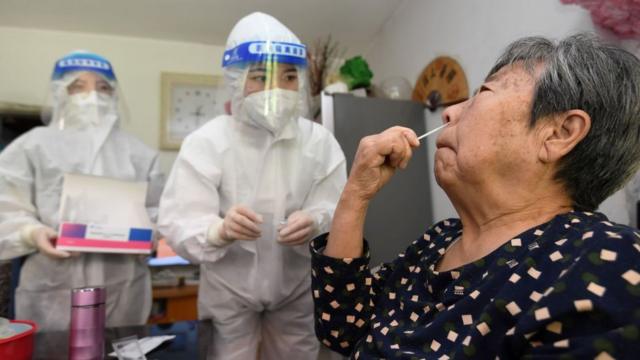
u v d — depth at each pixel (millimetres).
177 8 2262
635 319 375
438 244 733
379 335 634
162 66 2598
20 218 1345
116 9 2266
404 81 1980
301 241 1128
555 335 415
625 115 548
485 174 588
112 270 1409
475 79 1543
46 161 1409
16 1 2170
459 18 1651
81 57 1518
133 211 1380
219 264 1214
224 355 1193
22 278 1390
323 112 1695
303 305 1260
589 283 409
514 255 534
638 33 911
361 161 689
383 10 2271
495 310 475
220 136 1229
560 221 532
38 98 2381
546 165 567
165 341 959
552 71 560
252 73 1179
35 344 944
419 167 1781
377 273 805
